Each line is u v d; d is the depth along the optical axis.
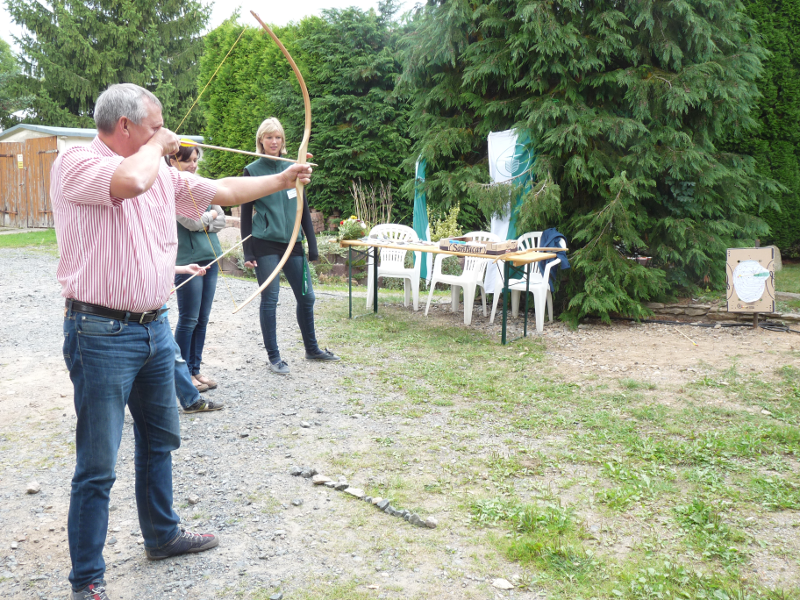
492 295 8.10
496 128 7.59
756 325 6.56
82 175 2.01
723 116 7.25
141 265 2.19
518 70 7.06
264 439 3.86
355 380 5.03
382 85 12.95
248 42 15.02
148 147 2.10
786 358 5.46
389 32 12.76
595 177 6.90
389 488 3.22
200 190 2.51
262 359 5.60
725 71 6.77
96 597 2.22
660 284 6.95
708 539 2.71
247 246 5.08
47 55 27.09
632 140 6.93
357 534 2.79
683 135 6.67
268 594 2.37
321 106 12.77
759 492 3.13
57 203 2.14
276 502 3.08
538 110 6.74
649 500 3.08
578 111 6.90
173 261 2.38
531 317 7.38
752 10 9.32
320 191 13.26
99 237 2.11
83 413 2.19
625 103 7.09
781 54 9.30
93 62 27.28
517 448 3.71
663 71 6.88
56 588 2.43
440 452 3.67
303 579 2.46
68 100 28.42
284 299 8.27
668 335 6.47
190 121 28.62
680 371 5.23
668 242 7.27
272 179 2.74
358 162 12.91
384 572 2.51
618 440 3.81
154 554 2.59
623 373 5.21
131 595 2.37
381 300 8.42
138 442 2.48
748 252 6.51
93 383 2.16
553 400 4.56
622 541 2.73
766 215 9.69
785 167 9.57
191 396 4.28
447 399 4.59
